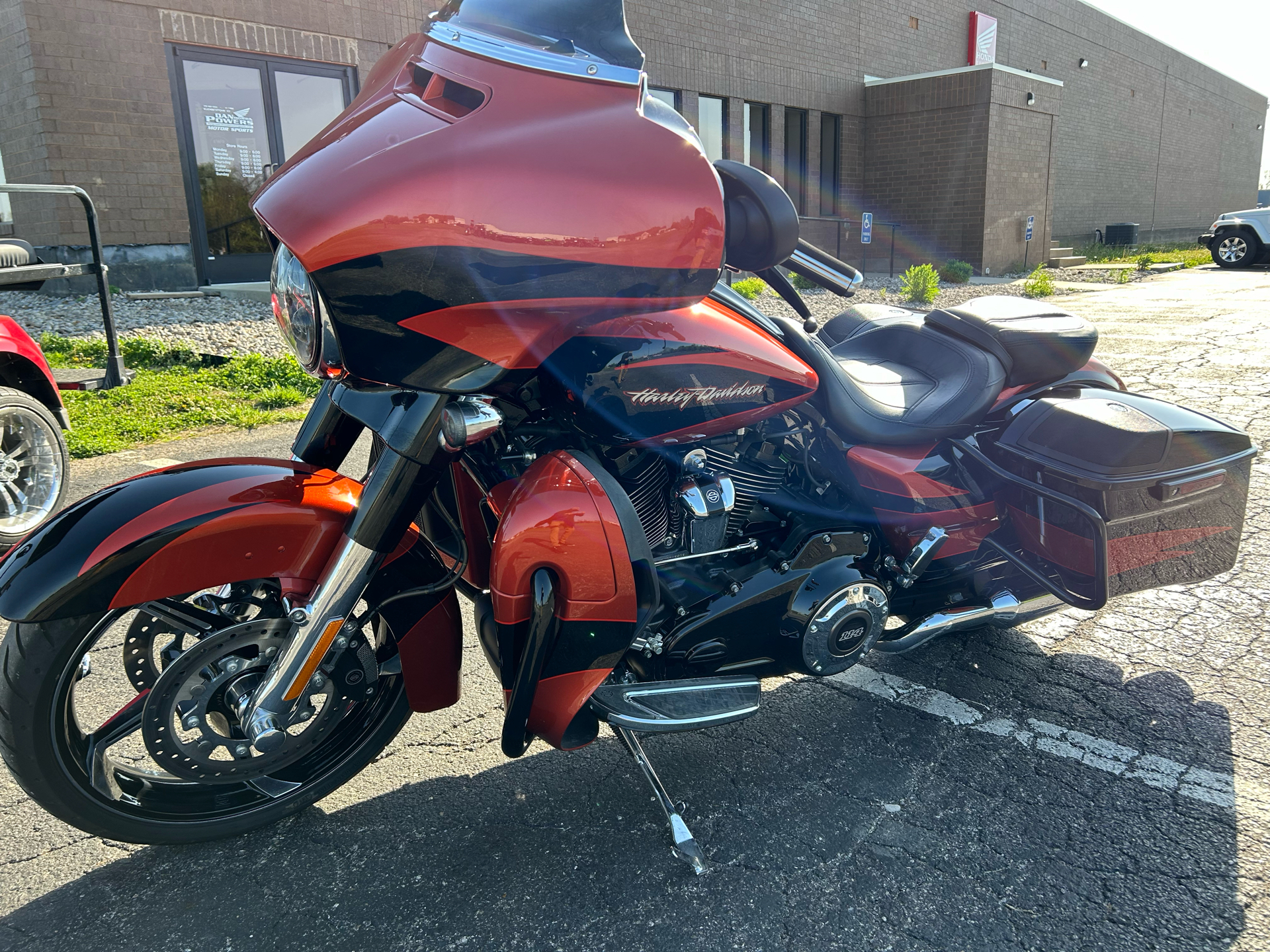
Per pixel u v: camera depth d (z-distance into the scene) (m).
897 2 21.84
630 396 2.07
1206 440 2.81
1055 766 2.62
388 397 1.97
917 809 2.44
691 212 1.90
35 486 4.47
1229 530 2.99
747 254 2.18
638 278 1.88
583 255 1.80
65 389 6.53
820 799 2.49
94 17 10.76
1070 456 2.71
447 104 1.83
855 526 2.55
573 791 2.54
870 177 21.23
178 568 1.92
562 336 1.92
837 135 20.75
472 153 1.73
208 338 9.03
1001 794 2.50
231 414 6.72
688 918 2.05
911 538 2.76
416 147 1.72
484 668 3.29
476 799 2.51
